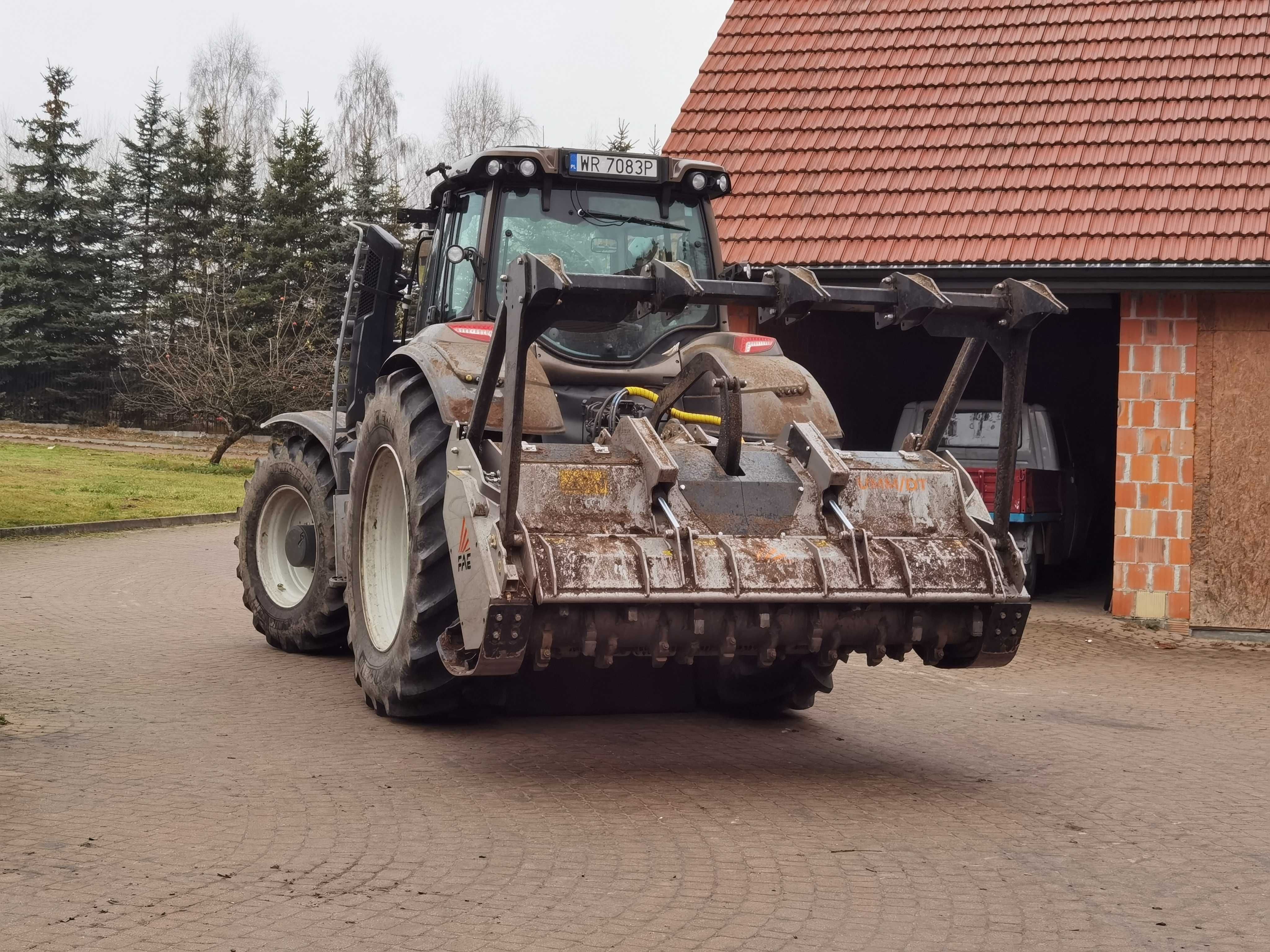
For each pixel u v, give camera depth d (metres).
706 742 7.01
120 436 42.25
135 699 7.54
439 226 8.48
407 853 4.95
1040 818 5.80
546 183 7.80
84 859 4.73
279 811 5.42
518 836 5.21
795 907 4.52
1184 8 15.01
